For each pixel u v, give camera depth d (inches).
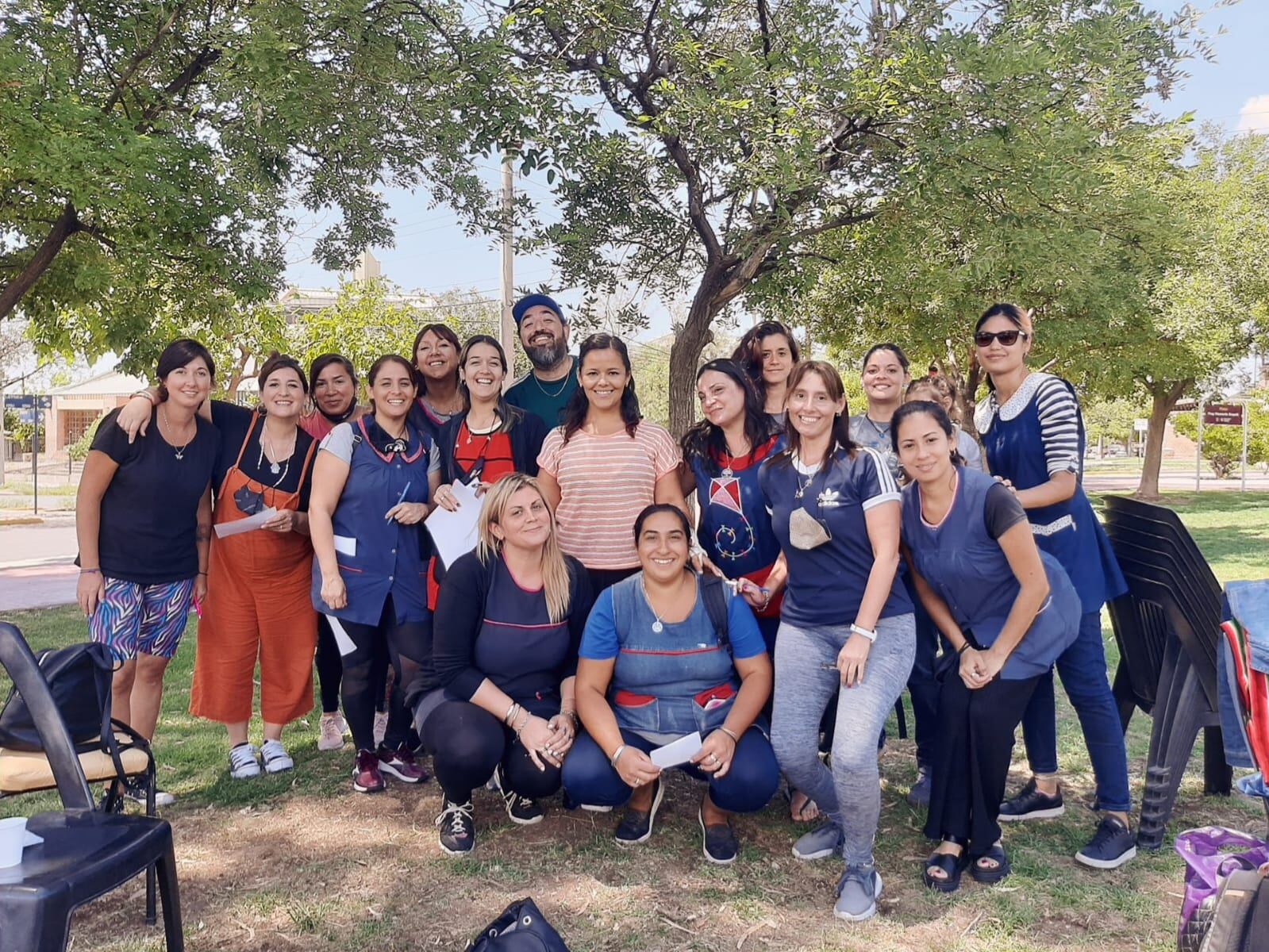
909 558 136.3
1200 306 664.4
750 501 145.7
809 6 308.8
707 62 296.5
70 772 101.7
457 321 1018.7
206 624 169.9
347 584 156.0
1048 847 141.2
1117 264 365.1
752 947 113.2
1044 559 132.3
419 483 159.9
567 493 152.4
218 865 135.1
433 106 284.7
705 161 331.9
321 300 994.7
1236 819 149.9
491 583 138.9
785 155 267.1
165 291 348.5
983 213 327.6
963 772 129.0
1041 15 306.2
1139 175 569.3
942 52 273.7
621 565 150.3
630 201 361.1
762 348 158.1
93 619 154.1
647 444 151.9
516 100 280.4
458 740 133.5
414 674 158.4
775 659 134.5
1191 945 92.3
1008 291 433.1
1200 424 1011.3
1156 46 317.1
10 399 852.6
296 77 261.3
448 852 138.7
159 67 313.3
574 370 189.5
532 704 141.9
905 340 546.9
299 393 164.6
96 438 152.3
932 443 124.3
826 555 129.0
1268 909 86.7
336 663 183.3
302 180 346.6
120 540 154.3
